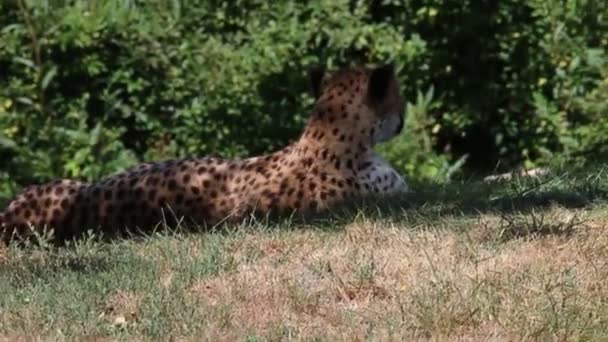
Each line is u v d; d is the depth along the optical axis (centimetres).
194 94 2616
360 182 1788
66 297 1457
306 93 2630
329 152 1783
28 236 1798
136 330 1376
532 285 1430
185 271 1519
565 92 2691
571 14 2723
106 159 2538
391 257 1526
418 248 1553
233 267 1527
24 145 2538
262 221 1711
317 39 2650
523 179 1952
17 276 1542
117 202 1786
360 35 2658
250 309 1421
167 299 1437
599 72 2695
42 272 1550
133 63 2598
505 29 2712
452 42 2725
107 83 2598
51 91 2584
